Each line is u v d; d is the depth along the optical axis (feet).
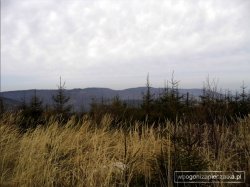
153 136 19.44
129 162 16.80
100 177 15.72
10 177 17.28
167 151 16.51
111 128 25.70
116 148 19.20
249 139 18.15
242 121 22.49
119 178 16.01
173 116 28.58
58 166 17.63
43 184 16.15
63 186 15.96
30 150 18.78
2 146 20.63
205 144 17.87
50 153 18.49
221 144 17.60
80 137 21.72
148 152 17.97
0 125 23.54
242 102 33.30
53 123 24.02
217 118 21.25
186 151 15.99
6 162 18.76
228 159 15.88
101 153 18.31
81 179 16.02
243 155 16.84
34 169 16.96
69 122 23.73
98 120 26.96
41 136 20.76
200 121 20.52
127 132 23.65
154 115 28.63
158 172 15.40
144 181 16.03
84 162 17.40
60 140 20.25
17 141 21.90
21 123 26.94
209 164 15.57
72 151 19.94
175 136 16.56
